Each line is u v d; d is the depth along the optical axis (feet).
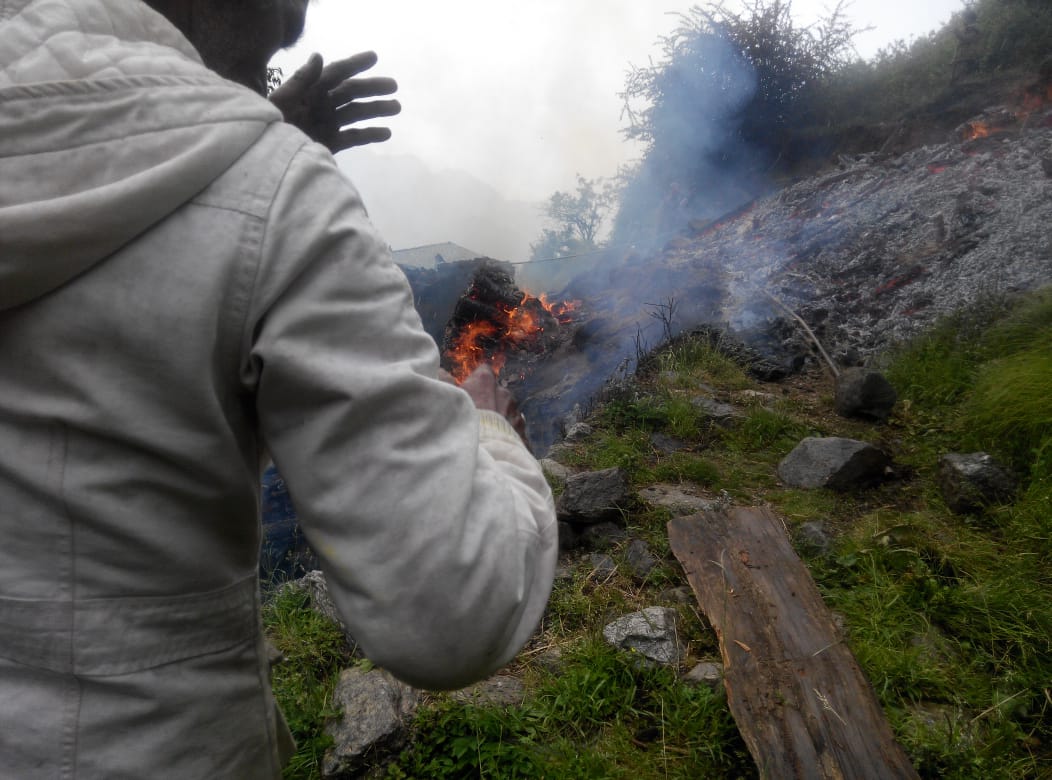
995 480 12.43
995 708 8.20
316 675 9.14
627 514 12.26
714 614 9.05
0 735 2.41
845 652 8.36
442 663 2.37
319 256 2.45
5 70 2.36
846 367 20.94
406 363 2.47
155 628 2.53
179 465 2.46
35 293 2.32
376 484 2.33
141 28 2.70
